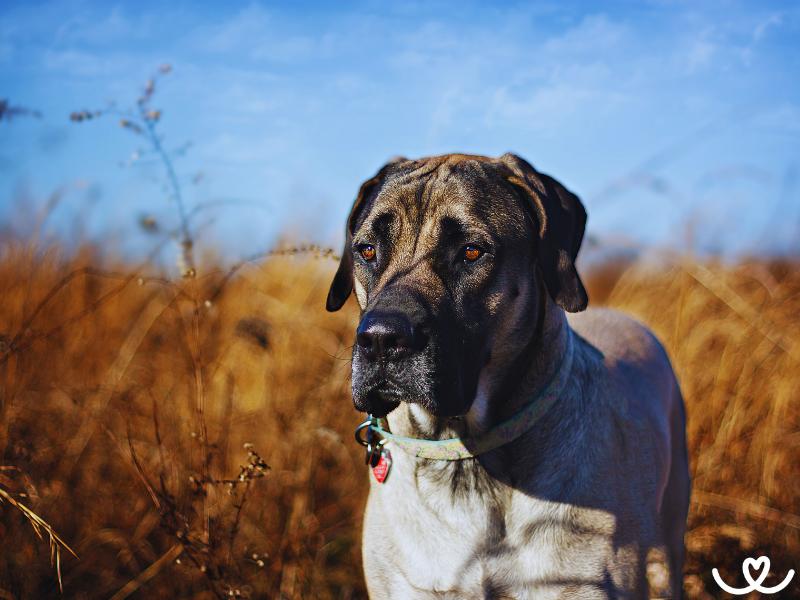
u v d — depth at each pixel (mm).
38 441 4355
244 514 4133
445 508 2938
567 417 2955
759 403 4965
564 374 2996
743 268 5898
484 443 2902
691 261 5348
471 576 2908
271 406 4715
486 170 3092
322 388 4922
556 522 2873
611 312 4301
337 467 4809
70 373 5090
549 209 3051
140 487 4168
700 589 3973
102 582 3896
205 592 3801
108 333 5461
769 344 5352
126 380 4875
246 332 5117
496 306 2928
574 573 2855
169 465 4113
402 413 3045
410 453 2986
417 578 2969
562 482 2893
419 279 2877
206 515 3637
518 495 2893
